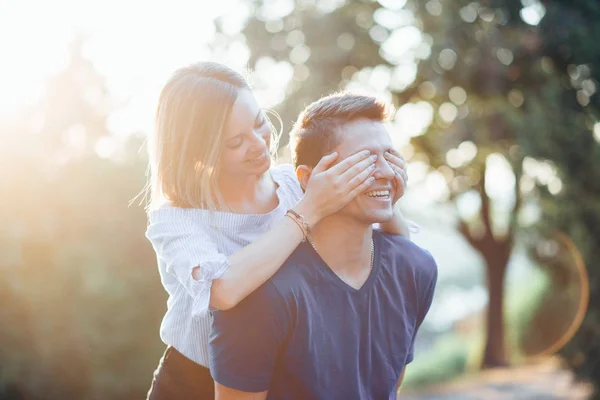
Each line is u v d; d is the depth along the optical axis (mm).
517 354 16797
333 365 1998
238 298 1940
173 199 2344
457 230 16672
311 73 11781
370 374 2076
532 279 17000
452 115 13055
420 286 2172
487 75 10656
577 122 10453
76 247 10812
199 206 2316
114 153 11781
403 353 2123
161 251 2297
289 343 1962
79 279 10758
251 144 2305
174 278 2434
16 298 10680
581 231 10758
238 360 1944
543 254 12820
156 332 11211
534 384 14391
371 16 12273
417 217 16031
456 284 27109
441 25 10844
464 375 16203
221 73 2320
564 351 11227
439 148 11484
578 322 11172
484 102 11500
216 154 2279
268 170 2576
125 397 10953
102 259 10898
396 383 2162
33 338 10766
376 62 12203
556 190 11078
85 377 10844
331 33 12016
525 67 10930
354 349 2020
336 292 2014
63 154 11469
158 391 2486
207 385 2406
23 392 10836
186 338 2406
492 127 11039
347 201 1961
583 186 10531
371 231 2080
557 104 10477
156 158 2379
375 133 2020
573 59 10625
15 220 10672
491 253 16656
